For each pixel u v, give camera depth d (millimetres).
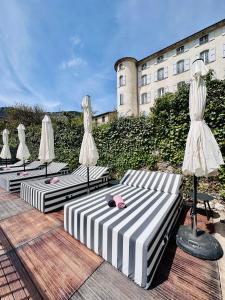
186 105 4715
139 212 2592
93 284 1823
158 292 1724
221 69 14633
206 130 2295
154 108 5352
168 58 17734
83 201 3115
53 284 1831
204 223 3250
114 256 2055
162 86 18219
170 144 5027
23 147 6691
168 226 2621
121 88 19875
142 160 5656
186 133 4727
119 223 2221
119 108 20000
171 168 5086
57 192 3947
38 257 2256
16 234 2836
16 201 4508
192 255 2293
